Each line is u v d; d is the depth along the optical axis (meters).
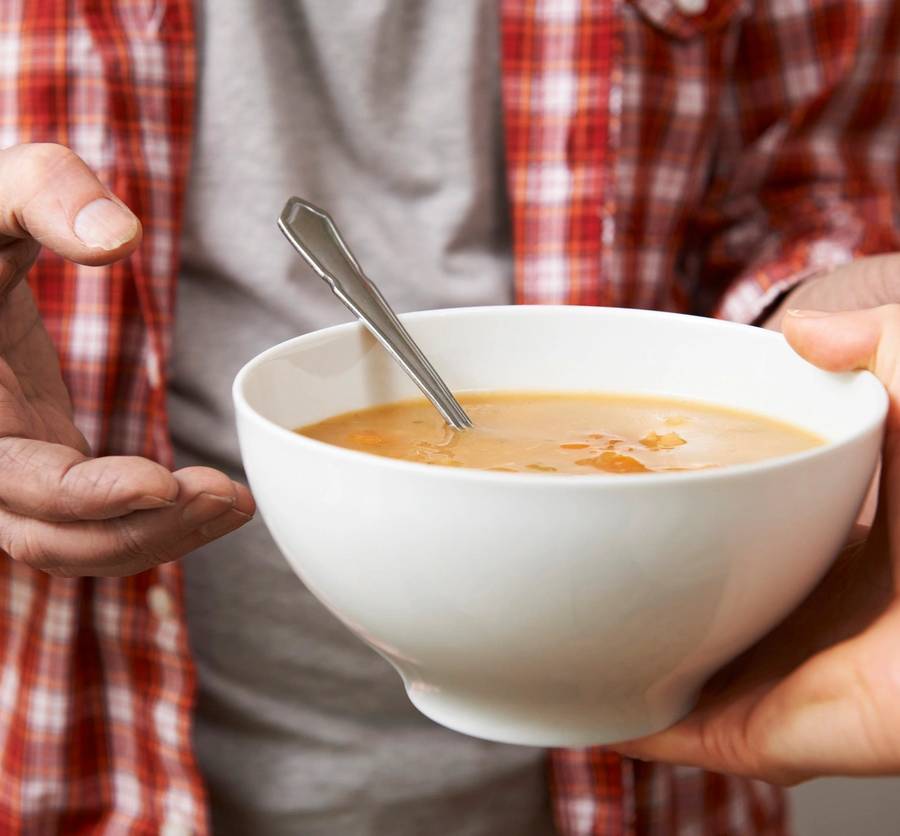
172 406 0.69
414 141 0.69
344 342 0.52
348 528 0.44
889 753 0.47
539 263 0.70
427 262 0.70
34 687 0.69
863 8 0.72
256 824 0.72
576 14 0.68
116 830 0.71
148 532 0.50
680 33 0.70
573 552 0.42
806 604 0.52
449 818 0.72
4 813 0.72
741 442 0.50
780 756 0.49
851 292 0.61
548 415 0.53
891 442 0.49
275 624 0.69
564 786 0.72
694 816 0.75
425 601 0.44
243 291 0.68
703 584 0.43
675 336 0.53
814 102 0.73
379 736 0.71
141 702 0.70
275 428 0.45
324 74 0.67
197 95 0.67
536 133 0.70
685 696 0.48
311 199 0.68
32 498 0.50
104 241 0.50
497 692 0.46
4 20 0.67
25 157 0.51
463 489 0.42
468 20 0.67
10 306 0.55
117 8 0.66
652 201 0.72
